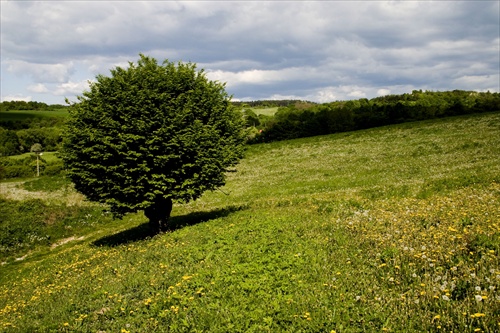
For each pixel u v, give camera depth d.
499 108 74.00
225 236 15.46
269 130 85.00
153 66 21.41
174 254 14.27
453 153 36.12
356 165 39.56
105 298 11.22
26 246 28.70
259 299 9.44
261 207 24.28
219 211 25.73
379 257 11.05
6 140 104.12
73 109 20.69
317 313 8.32
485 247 10.12
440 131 50.12
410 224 13.58
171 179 19.69
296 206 22.05
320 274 10.42
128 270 13.72
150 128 19.72
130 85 20.39
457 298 8.17
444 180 22.08
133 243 19.56
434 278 9.16
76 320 9.81
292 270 10.92
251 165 51.84
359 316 8.05
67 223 32.41
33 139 108.56
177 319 9.09
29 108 181.25
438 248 10.56
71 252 22.88
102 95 20.58
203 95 21.44
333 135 64.81
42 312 11.45
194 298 10.01
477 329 6.79
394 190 22.41
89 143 20.09
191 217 25.42
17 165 77.62
